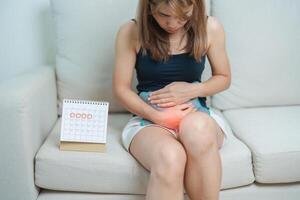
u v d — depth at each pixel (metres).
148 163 1.03
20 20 1.64
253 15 1.50
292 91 1.56
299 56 1.55
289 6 1.52
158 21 1.12
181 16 1.05
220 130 1.17
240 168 1.13
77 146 1.13
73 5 1.43
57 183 1.12
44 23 1.66
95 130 1.14
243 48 1.51
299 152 1.15
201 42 1.21
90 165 1.10
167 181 0.96
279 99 1.57
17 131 1.07
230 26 1.50
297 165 1.16
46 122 1.30
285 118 1.41
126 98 1.22
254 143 1.21
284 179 1.17
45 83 1.33
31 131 1.11
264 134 1.26
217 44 1.28
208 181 1.00
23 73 1.55
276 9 1.51
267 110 1.52
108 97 1.49
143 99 1.24
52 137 1.25
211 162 1.00
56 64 1.49
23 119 1.07
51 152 1.12
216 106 1.55
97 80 1.47
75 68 1.46
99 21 1.44
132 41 1.24
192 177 1.02
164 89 1.20
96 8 1.43
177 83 1.21
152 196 0.97
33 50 1.69
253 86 1.54
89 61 1.46
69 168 1.10
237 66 1.52
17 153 1.08
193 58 1.24
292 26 1.52
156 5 1.06
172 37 1.22
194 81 1.29
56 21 1.47
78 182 1.11
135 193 1.13
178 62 1.23
